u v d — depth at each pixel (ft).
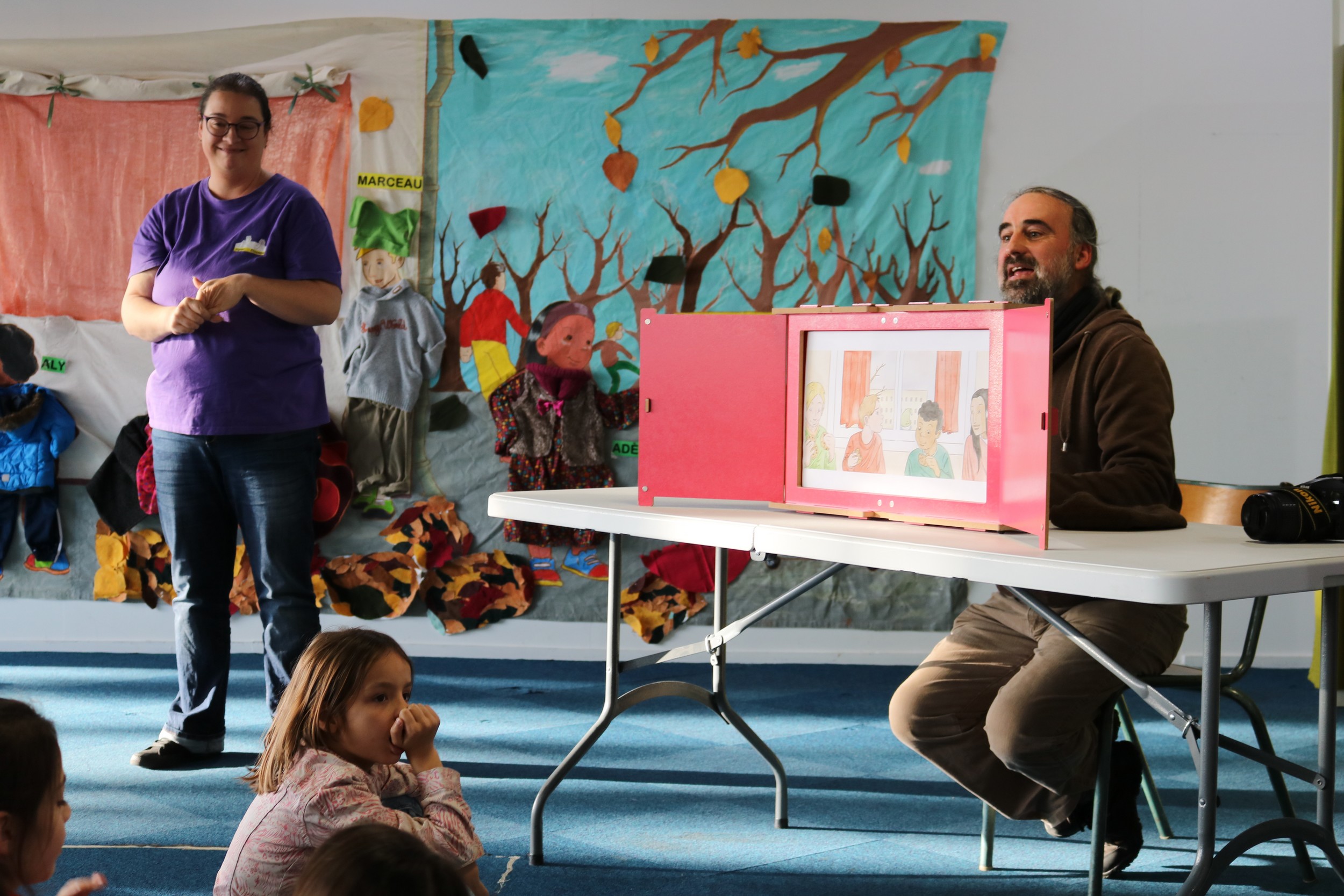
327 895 2.76
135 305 9.35
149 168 13.57
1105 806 6.48
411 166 13.57
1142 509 6.23
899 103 13.48
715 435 6.99
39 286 13.55
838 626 13.74
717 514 6.63
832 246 13.57
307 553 9.59
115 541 13.62
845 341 6.56
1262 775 9.54
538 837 7.37
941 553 5.22
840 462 6.57
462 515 13.73
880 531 5.85
